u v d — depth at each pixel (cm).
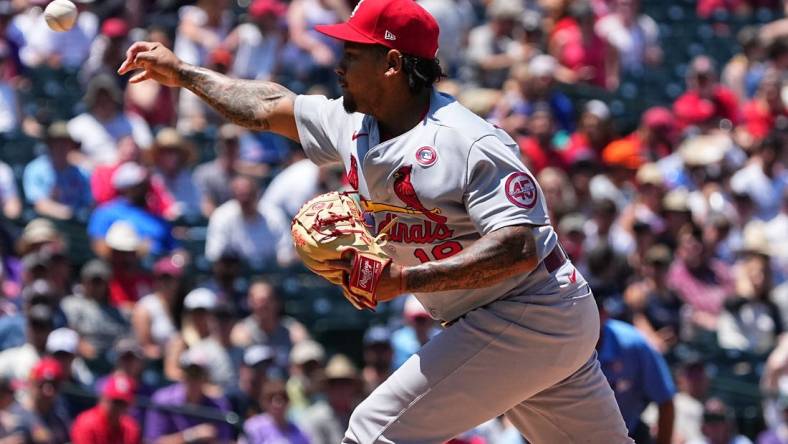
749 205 4412
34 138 4262
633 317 3553
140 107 4353
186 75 1709
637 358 2341
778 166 4512
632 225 3922
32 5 4831
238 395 3219
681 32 5753
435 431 1542
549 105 4644
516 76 4603
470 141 1480
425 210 1505
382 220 1544
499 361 1530
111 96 4169
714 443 3184
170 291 3453
